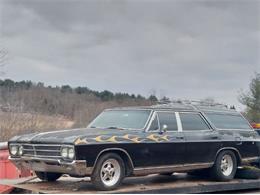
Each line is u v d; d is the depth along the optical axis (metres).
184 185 9.58
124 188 8.87
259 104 39.78
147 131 9.40
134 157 9.00
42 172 9.66
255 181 10.74
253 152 11.39
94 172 8.41
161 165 9.48
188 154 9.99
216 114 10.97
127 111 10.02
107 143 8.55
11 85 27.12
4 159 11.56
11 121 21.77
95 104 31.45
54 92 31.17
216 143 10.55
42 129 22.52
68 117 28.36
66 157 8.19
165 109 9.95
